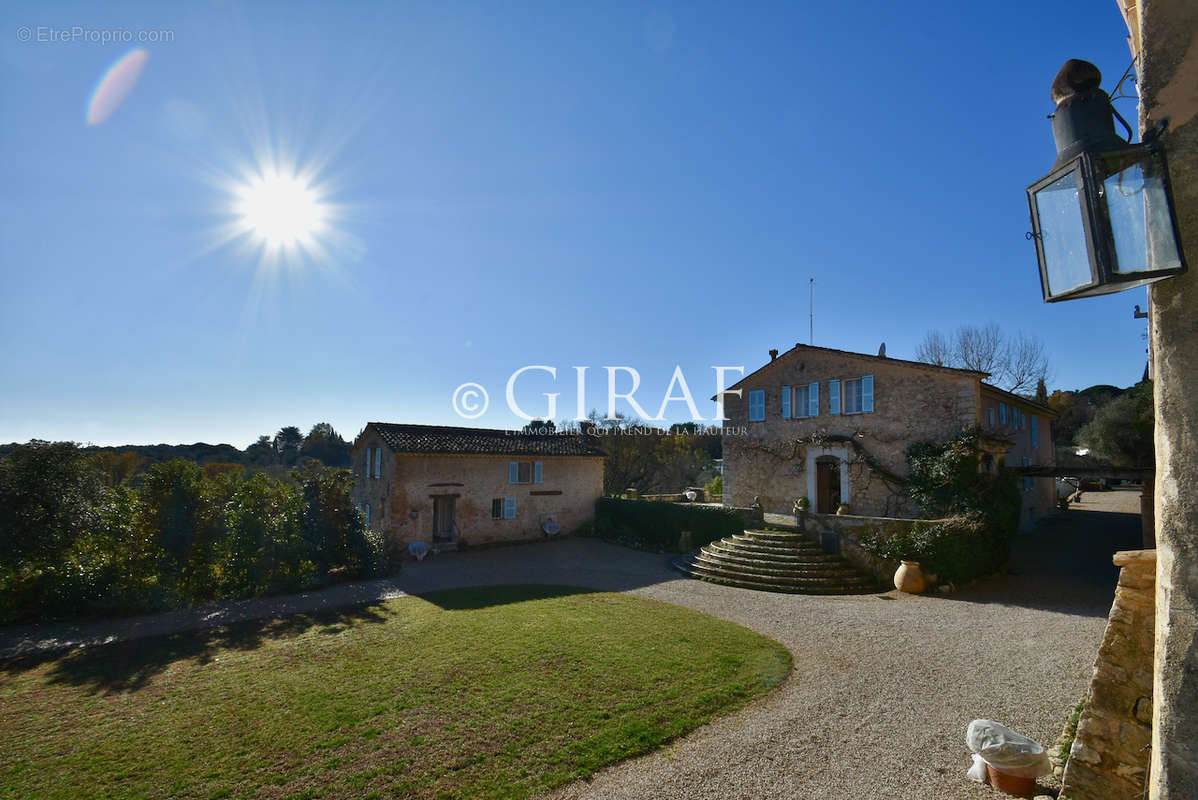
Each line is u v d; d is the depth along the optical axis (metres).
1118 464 28.02
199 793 6.14
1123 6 4.47
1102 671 4.84
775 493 24.45
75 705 8.53
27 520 15.10
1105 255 2.85
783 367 24.58
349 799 5.99
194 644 11.56
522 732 7.39
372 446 25.41
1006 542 17.30
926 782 6.07
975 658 10.04
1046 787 5.66
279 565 16.89
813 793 5.93
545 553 23.36
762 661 10.04
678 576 18.55
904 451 20.28
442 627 12.44
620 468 42.41
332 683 9.22
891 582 16.38
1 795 6.15
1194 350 2.85
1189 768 2.71
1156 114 3.05
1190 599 2.77
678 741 7.15
